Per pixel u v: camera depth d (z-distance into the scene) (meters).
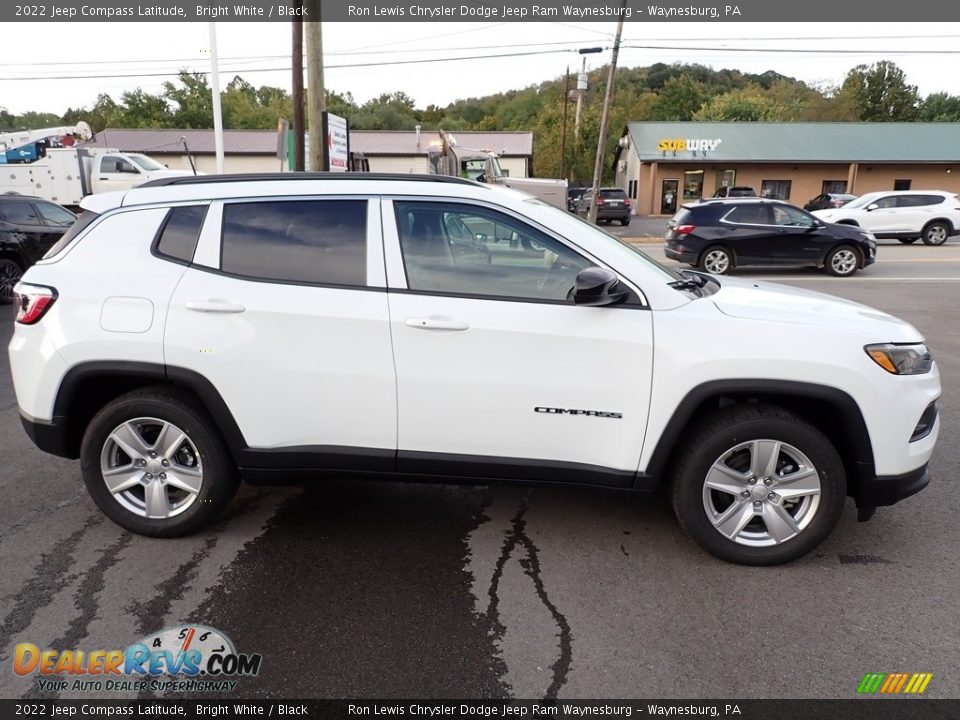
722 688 2.33
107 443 3.22
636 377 2.88
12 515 3.57
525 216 3.02
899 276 13.19
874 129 39.12
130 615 2.72
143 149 34.88
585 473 3.02
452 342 2.92
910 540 3.30
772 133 39.22
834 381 2.81
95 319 3.05
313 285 3.01
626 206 30.38
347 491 3.89
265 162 35.00
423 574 3.02
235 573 3.02
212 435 3.16
